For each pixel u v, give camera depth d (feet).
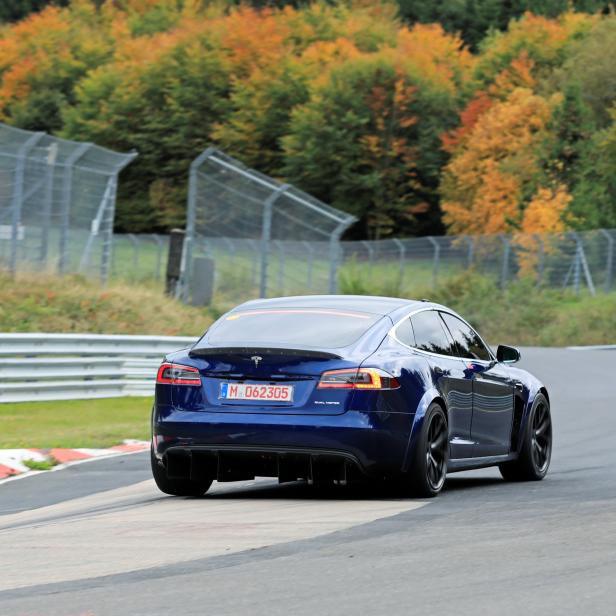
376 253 579.48
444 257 574.15
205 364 107.65
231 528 92.17
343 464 104.32
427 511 99.96
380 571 74.02
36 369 212.64
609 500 105.50
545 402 132.05
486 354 125.80
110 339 230.89
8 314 284.20
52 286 306.96
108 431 174.09
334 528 91.15
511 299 521.65
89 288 318.04
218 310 352.49
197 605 65.72
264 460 105.40
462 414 115.96
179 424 107.14
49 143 310.04
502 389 123.75
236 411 105.70
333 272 361.51
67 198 315.99
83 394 221.66
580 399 238.68
